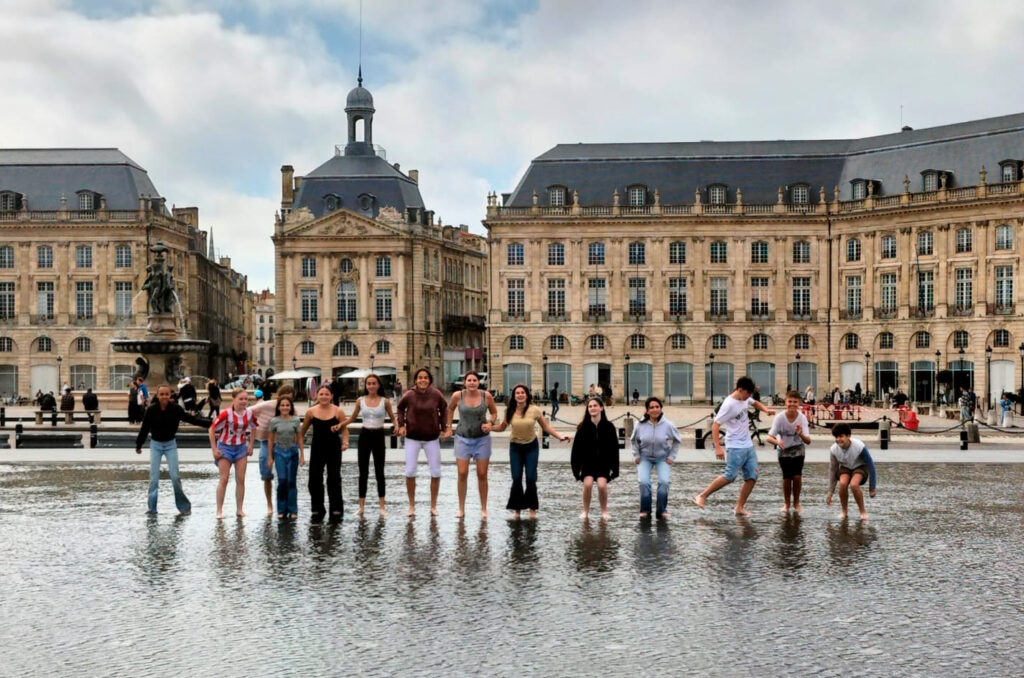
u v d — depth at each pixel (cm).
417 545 1920
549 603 1522
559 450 3922
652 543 1944
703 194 9688
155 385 5381
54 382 10200
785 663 1262
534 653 1295
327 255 10494
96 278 10162
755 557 1828
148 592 1589
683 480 2905
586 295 9719
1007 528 2117
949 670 1239
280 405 2188
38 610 1495
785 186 9588
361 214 10419
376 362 10488
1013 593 1591
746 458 2250
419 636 1362
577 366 9719
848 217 9375
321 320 10488
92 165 10381
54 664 1260
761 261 9600
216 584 1634
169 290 5488
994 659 1279
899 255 9125
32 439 3825
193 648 1320
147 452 3628
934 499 2520
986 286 8688
